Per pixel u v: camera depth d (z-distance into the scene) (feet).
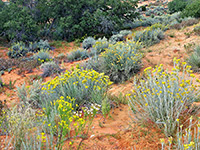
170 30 40.78
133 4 69.97
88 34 64.34
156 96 11.93
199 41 27.30
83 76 15.97
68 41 61.41
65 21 61.31
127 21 71.15
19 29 52.03
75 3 64.75
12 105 16.79
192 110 11.91
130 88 17.98
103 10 69.97
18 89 18.49
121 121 12.49
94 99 14.99
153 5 124.36
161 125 11.18
